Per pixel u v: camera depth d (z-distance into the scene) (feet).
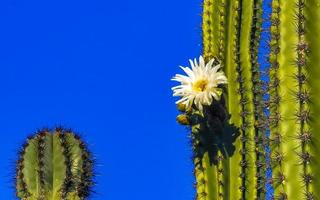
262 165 33.76
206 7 37.19
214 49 36.68
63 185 38.91
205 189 33.88
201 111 34.24
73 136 39.45
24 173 38.93
